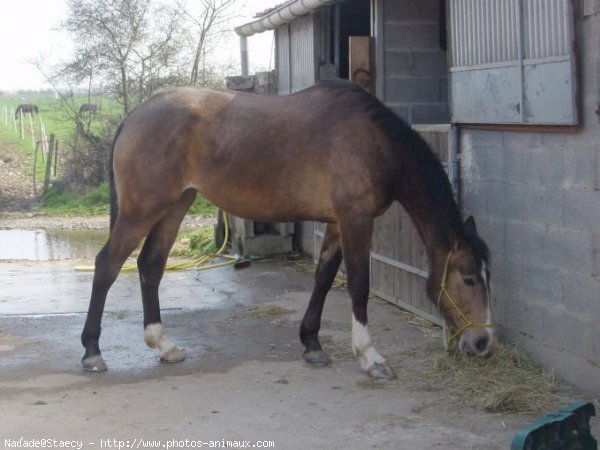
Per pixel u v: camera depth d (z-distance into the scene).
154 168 5.88
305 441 4.87
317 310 6.14
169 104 5.95
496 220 6.02
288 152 5.89
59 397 5.48
